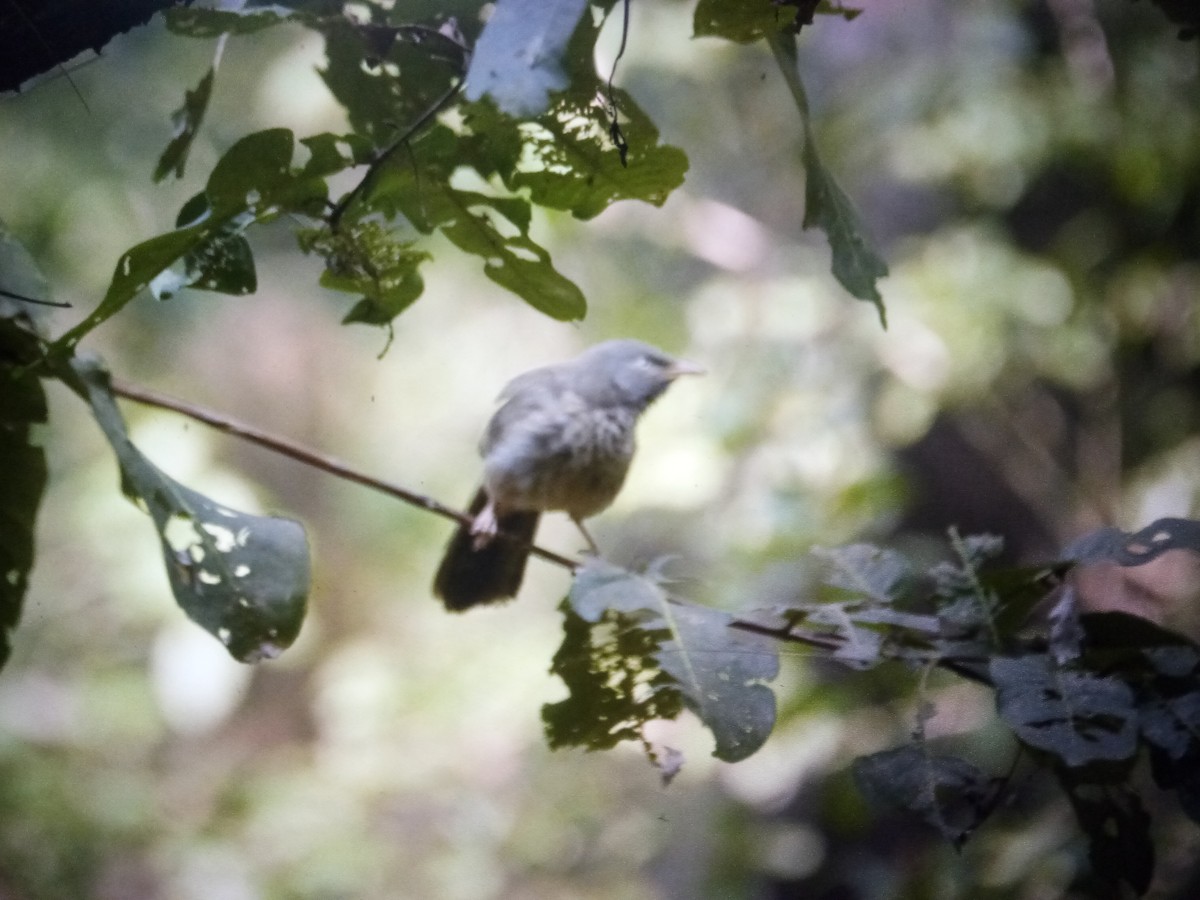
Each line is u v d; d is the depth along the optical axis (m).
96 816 13.68
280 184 3.95
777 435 12.33
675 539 14.75
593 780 15.28
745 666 4.05
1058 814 8.14
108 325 16.05
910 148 12.09
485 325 17.28
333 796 14.55
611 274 15.30
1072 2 11.53
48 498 15.62
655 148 3.97
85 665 16.00
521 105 3.07
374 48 4.55
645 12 14.00
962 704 9.76
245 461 18.78
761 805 11.09
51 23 3.99
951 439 12.13
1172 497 10.96
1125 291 11.23
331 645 17.25
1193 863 7.57
